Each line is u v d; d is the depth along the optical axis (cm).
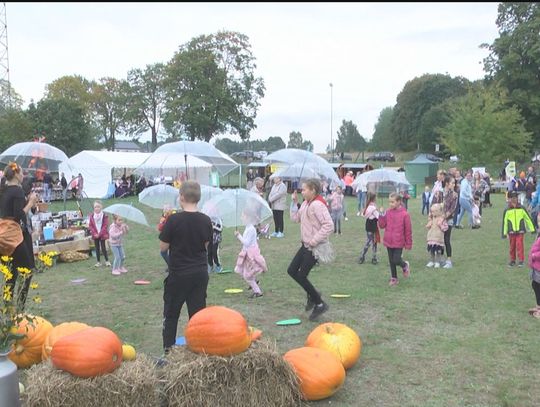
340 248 1338
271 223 1884
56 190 3159
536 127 5197
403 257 1177
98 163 3356
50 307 782
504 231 1057
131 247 1419
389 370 513
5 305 405
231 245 1413
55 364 385
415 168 4106
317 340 509
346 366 504
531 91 5150
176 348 420
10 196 621
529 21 5084
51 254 522
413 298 802
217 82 5712
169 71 5700
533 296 803
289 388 421
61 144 5484
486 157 4216
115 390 376
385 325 663
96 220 1134
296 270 675
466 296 810
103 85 7856
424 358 545
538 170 4216
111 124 7844
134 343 608
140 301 818
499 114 4231
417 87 9669
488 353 557
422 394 458
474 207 1734
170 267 499
